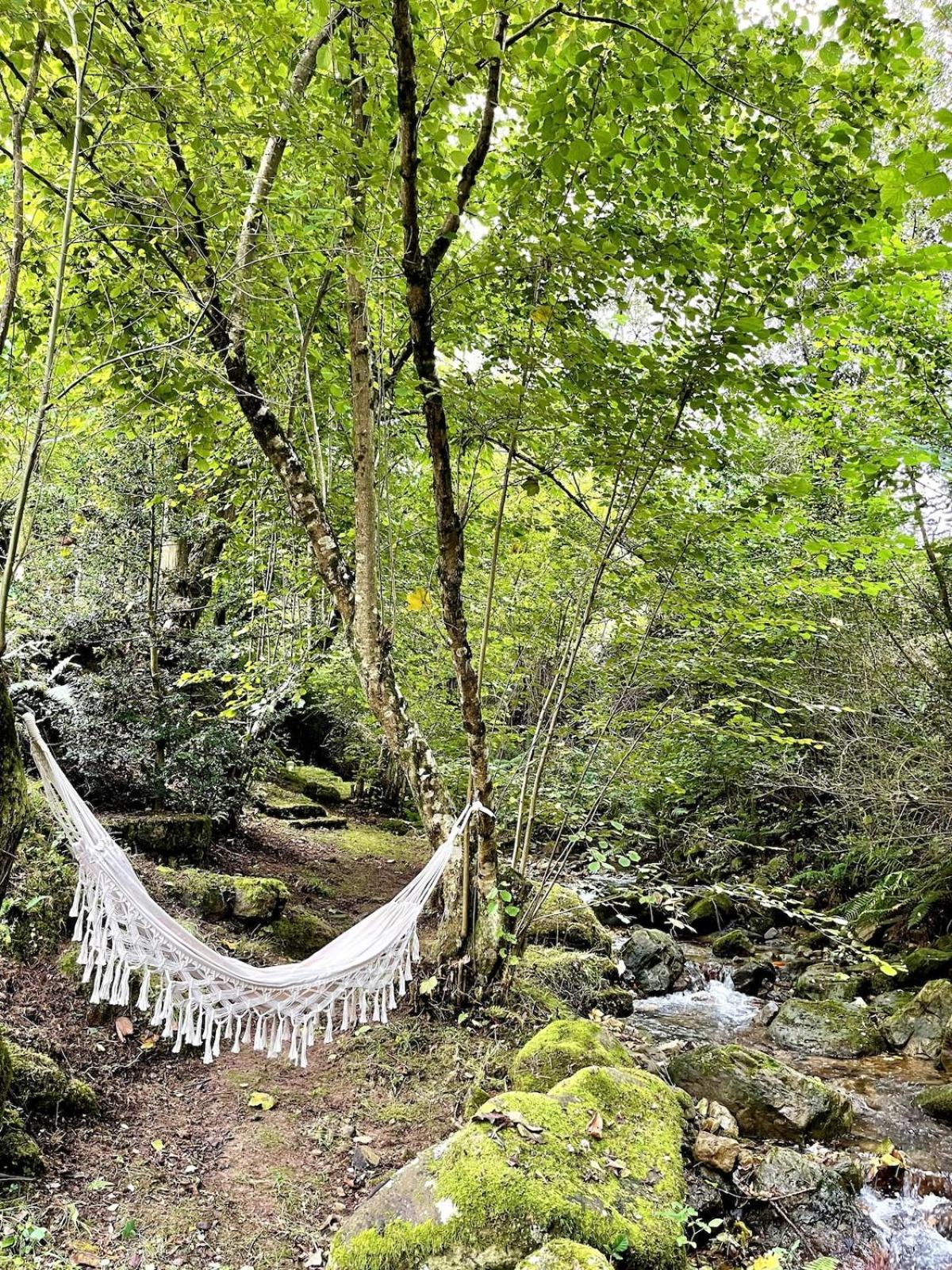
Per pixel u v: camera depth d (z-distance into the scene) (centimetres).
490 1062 364
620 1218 244
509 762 494
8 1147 255
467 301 411
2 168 354
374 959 314
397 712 434
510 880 436
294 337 470
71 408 356
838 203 331
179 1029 256
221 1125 312
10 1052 283
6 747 227
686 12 293
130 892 242
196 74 332
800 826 757
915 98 319
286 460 426
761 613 432
